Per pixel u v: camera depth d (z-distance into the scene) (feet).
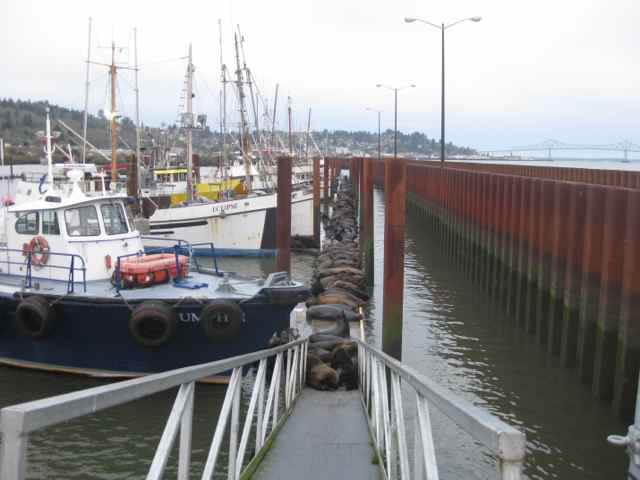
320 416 28.53
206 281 42.29
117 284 38.24
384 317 42.27
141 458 28.37
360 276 70.33
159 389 9.64
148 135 132.46
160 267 40.06
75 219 41.32
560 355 45.27
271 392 24.39
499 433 6.70
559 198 45.78
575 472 28.89
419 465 10.88
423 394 10.37
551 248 48.24
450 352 47.73
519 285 55.21
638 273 33.55
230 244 90.63
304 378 36.32
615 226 36.35
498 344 49.88
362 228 84.58
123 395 8.29
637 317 33.63
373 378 26.23
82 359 38.52
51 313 36.78
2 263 42.88
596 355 37.96
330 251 88.58
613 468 29.27
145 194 97.25
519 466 6.66
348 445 23.30
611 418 34.86
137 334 35.55
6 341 39.81
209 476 14.11
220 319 35.91
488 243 66.95
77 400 7.15
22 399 36.58
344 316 49.52
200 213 88.79
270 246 91.40
